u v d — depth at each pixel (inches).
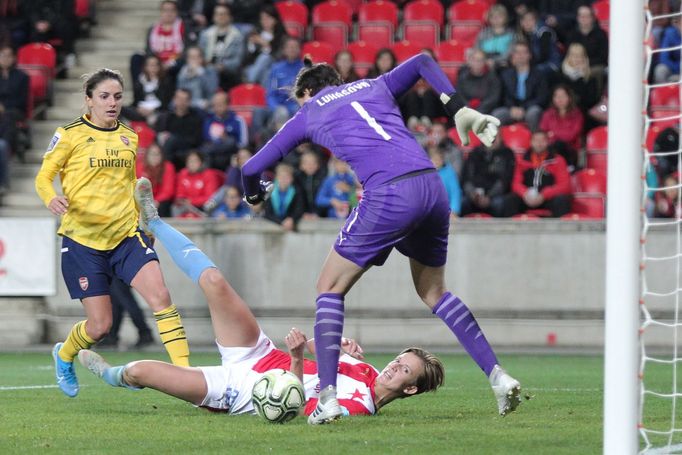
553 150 1513.3
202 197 1558.8
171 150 1608.0
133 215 759.1
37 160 1763.0
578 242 1461.6
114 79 754.8
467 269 1478.8
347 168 1518.2
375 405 682.2
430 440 564.4
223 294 673.6
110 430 618.8
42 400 809.5
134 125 1685.5
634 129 510.6
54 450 546.9
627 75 512.4
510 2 1825.8
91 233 748.0
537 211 1501.0
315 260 1496.1
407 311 1491.1
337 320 632.4
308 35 1918.1
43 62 1867.6
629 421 495.5
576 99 1603.1
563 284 1465.3
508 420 660.1
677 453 553.0
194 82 1713.8
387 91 652.1
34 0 1936.5
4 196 1685.5
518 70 1620.3
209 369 676.1
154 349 1411.2
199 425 633.6
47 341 1531.7
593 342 1460.4
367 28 1878.7
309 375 681.6
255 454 526.0
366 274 1496.1
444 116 1626.5
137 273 745.6
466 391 883.4
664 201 1434.5
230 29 1780.3
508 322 1473.9
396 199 622.2
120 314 1406.3
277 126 1577.3
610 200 510.0
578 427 624.4
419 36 1868.8
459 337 661.9
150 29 1839.3
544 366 1197.1
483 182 1503.4
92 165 744.3
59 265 1524.4
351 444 551.2
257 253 1507.1
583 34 1673.2
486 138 629.0
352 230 631.2
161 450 541.6
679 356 1310.3
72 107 1875.0
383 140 632.4
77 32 1971.0
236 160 1555.1
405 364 670.5
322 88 660.1
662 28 1681.8
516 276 1471.5
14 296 1526.8
